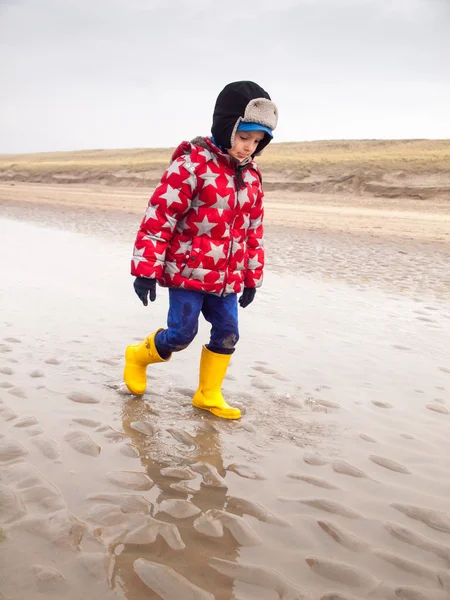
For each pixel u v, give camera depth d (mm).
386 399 3600
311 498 2387
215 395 3266
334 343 4750
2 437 2756
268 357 4301
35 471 2451
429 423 3268
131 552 1948
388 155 37188
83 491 2316
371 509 2340
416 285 7461
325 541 2098
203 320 5285
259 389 3656
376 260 9594
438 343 4879
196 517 2184
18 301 5637
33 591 1730
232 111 2766
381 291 6996
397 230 14461
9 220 14828
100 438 2818
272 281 7328
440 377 4051
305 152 55844
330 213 19484
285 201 25484
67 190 33125
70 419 3018
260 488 2447
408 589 1861
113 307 5586
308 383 3807
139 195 29219
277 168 33438
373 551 2057
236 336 3211
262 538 2088
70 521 2094
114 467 2539
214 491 2395
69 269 7516
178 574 1850
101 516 2141
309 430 3080
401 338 4984
